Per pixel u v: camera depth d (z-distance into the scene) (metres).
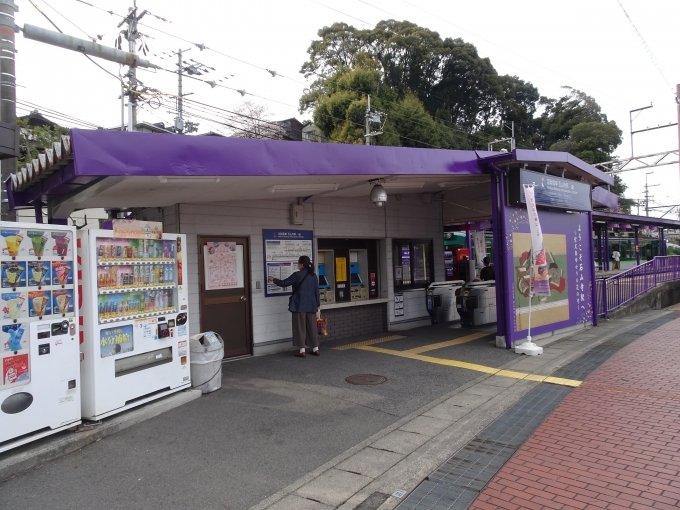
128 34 14.37
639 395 5.98
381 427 5.11
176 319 5.86
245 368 7.51
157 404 5.48
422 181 8.80
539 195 9.01
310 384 6.64
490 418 5.39
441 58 35.38
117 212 8.77
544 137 41.66
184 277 6.03
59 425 4.47
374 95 30.53
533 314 9.30
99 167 4.50
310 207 9.36
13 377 4.11
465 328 11.23
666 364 7.41
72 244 4.64
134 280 5.38
